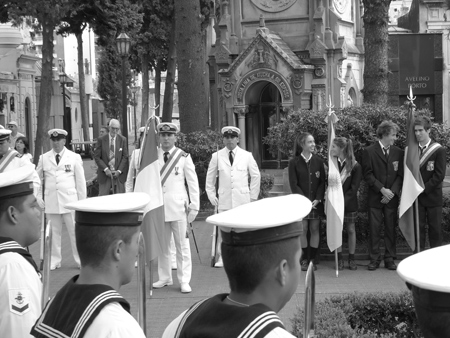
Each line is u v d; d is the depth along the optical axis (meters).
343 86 23.88
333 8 25.02
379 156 11.95
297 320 6.36
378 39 18.08
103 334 3.06
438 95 30.64
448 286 2.04
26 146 16.56
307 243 12.28
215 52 25.11
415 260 2.27
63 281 11.67
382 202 11.97
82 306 3.15
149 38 38.28
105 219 3.35
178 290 10.97
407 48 30.36
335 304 6.90
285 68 23.34
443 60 30.56
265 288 2.91
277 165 24.47
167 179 10.96
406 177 11.64
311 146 12.05
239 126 24.25
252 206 3.04
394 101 30.61
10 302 3.93
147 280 11.59
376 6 17.97
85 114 48.78
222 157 12.59
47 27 26.53
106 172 17.41
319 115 14.55
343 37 23.62
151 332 8.63
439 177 11.69
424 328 2.16
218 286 11.17
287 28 24.42
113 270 3.39
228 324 2.75
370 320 7.02
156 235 10.55
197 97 21.75
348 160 11.94
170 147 11.18
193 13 21.64
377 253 12.09
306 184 12.04
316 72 23.61
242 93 24.03
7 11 27.52
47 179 12.79
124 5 31.08
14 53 42.75
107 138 17.75
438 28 32.84
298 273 2.96
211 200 12.61
